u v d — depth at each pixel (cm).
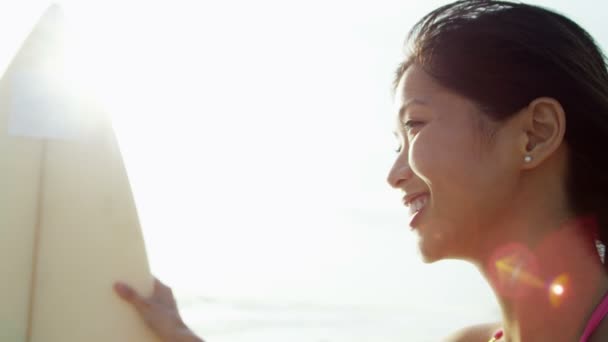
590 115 131
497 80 131
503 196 132
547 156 129
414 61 142
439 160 133
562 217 132
